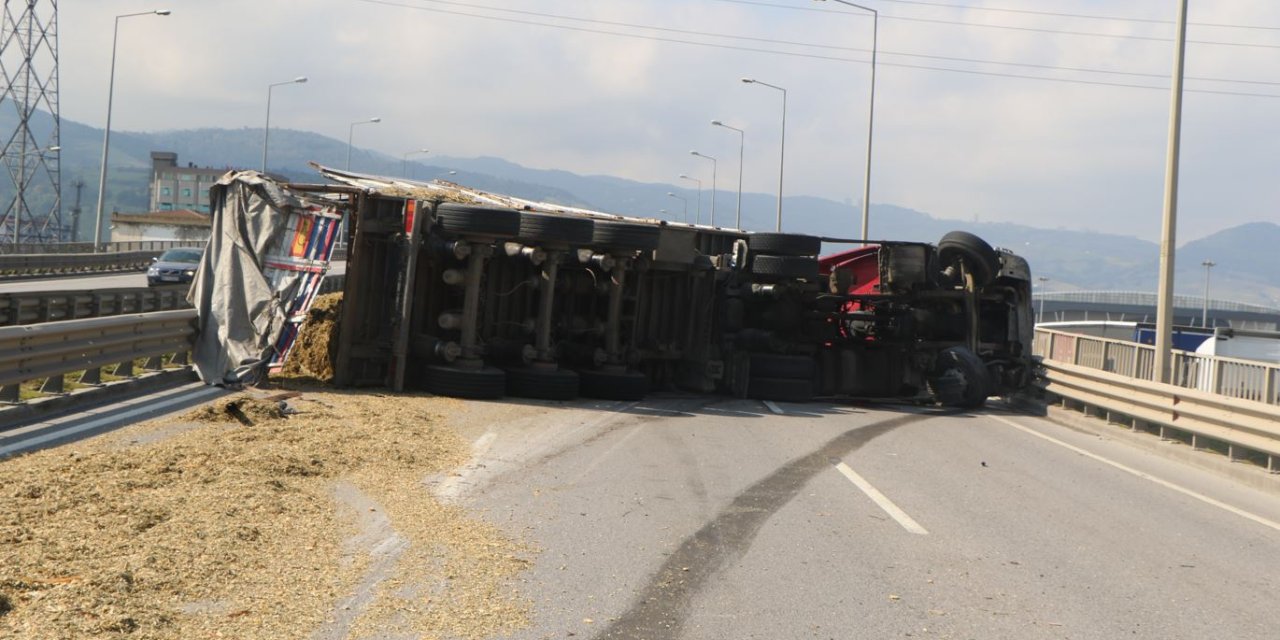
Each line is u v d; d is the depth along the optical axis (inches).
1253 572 315.9
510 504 364.2
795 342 817.5
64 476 341.7
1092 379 730.8
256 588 250.7
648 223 786.2
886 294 827.4
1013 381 858.8
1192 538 361.4
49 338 474.6
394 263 697.6
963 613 258.1
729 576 283.3
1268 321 5098.4
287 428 479.5
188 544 279.0
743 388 787.4
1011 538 344.2
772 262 787.4
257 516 317.4
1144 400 642.8
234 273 649.6
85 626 214.8
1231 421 545.6
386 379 685.9
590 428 572.7
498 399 675.4
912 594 273.0
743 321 812.6
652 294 820.6
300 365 722.8
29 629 210.8
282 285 640.4
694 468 456.4
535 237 689.0
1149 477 502.6
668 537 325.1
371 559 283.3
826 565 299.0
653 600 258.1
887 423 670.5
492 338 736.3
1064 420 748.6
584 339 786.8
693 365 824.9
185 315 623.5
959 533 347.9
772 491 409.4
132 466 367.2
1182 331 1427.2
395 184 796.0
